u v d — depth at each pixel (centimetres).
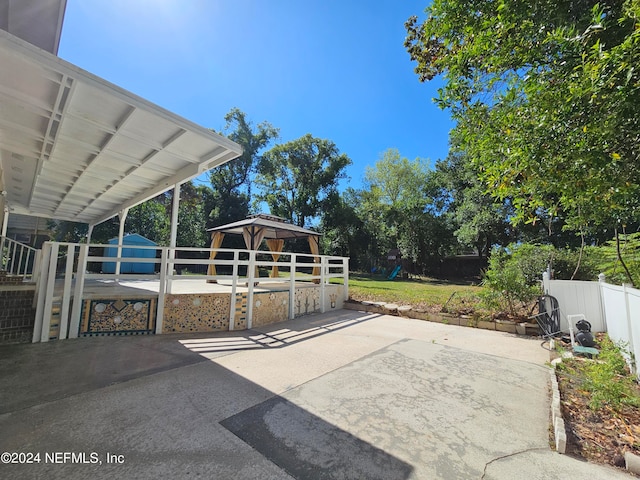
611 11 297
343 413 259
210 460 192
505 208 1769
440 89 372
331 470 186
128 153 573
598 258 772
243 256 2294
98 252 1577
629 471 192
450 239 2425
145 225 2164
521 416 260
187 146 545
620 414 259
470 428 240
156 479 172
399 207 2633
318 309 793
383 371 363
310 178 2988
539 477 185
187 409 258
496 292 637
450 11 399
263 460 194
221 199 2498
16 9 444
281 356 414
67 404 260
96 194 900
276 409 263
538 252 819
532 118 267
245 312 589
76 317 463
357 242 2761
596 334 528
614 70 211
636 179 249
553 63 268
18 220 1945
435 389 313
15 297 441
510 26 317
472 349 462
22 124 471
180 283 953
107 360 374
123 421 235
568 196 284
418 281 1997
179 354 410
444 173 2503
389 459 198
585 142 237
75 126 470
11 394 275
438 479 181
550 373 359
